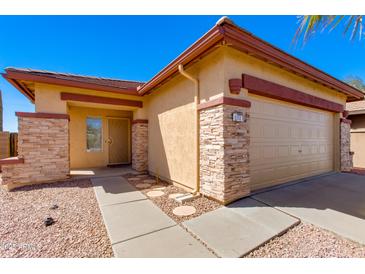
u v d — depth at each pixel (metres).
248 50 3.90
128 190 5.23
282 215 3.37
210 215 3.46
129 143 10.24
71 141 8.63
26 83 6.05
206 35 3.59
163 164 6.48
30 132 5.77
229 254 2.32
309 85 6.09
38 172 5.87
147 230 2.95
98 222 3.29
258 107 4.97
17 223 3.22
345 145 7.86
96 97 6.98
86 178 6.68
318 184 5.45
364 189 4.93
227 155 3.94
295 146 6.05
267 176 5.19
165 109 6.36
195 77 4.79
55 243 2.61
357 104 10.45
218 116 4.04
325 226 2.93
